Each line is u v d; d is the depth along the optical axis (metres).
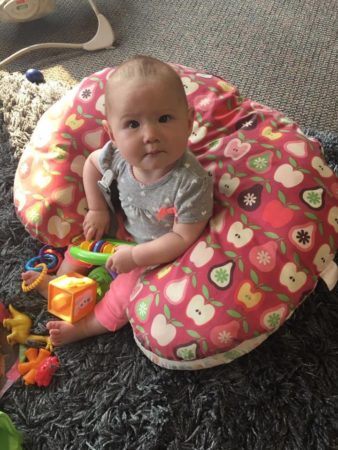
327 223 0.95
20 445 0.92
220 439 0.91
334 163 1.30
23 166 1.15
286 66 1.60
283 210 0.94
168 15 1.78
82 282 1.04
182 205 0.95
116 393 0.97
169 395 0.97
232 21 1.74
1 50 1.72
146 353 0.98
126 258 0.98
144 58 0.92
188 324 0.91
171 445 0.91
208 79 1.16
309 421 0.92
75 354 1.03
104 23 1.69
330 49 1.64
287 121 1.08
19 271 1.14
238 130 1.06
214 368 0.99
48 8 1.74
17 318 1.08
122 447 0.92
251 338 0.90
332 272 0.95
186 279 0.94
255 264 0.91
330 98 1.51
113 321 1.03
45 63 1.66
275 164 0.99
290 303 0.90
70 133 1.12
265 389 0.96
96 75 1.17
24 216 1.11
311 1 1.78
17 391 1.00
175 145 0.91
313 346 1.01
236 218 0.96
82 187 1.12
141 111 0.88
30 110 1.42
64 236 1.10
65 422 0.95
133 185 1.00
